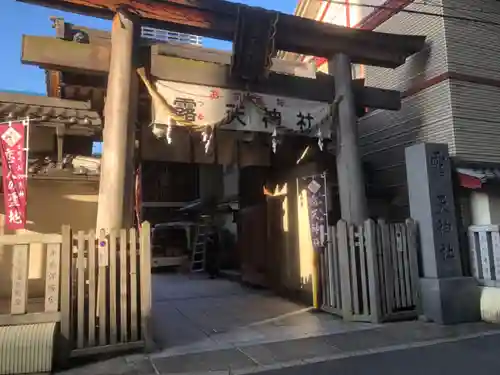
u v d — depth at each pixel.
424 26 10.30
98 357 5.66
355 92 8.93
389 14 11.26
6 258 7.69
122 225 6.46
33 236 5.55
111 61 6.84
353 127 8.48
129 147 6.72
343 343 6.24
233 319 8.08
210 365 5.37
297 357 5.63
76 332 5.64
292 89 8.34
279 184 11.19
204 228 18.14
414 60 10.53
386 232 7.73
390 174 11.07
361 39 8.68
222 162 10.16
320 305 8.66
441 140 9.64
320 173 9.70
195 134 9.84
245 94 7.93
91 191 8.65
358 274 7.76
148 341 5.92
